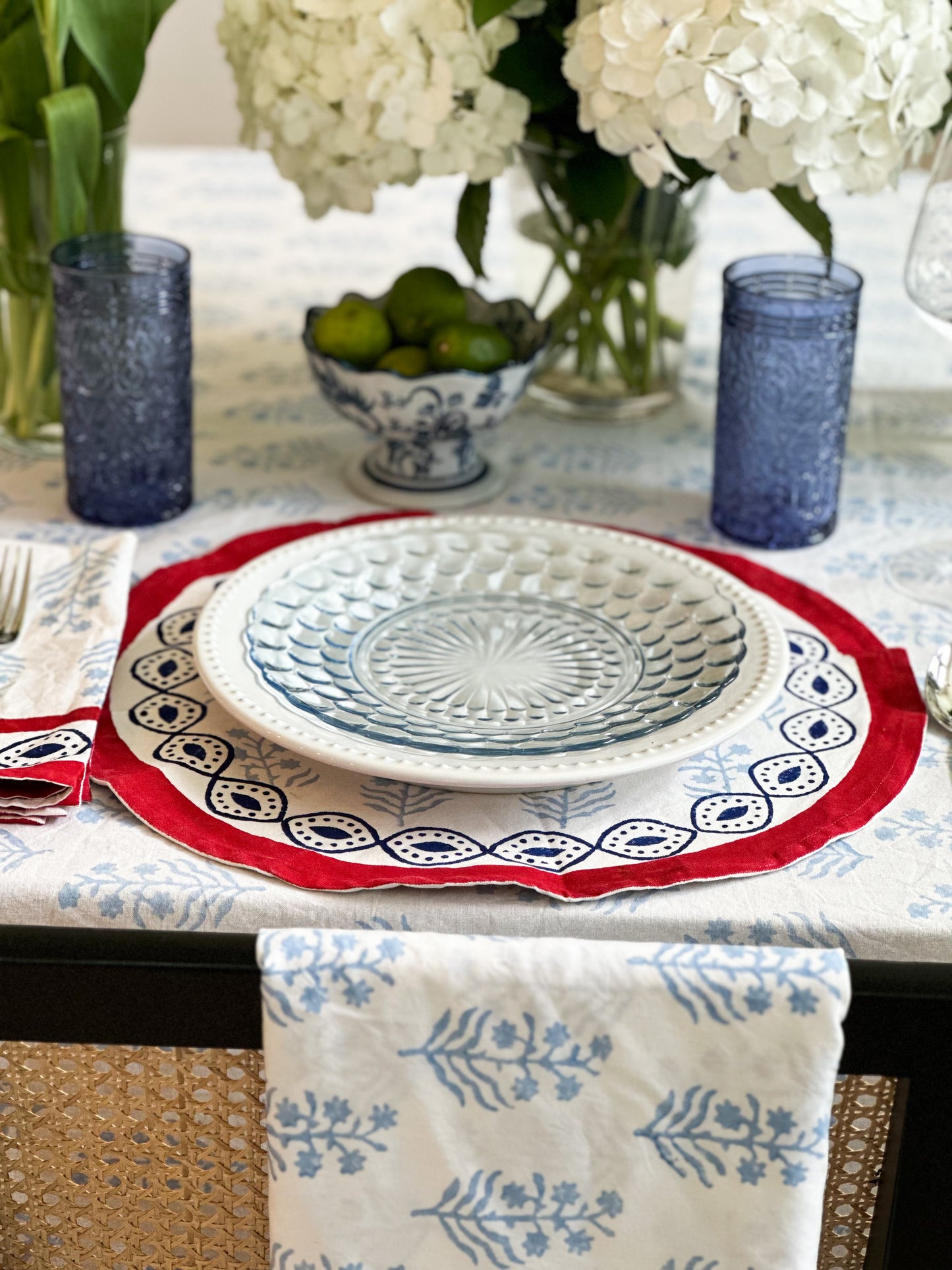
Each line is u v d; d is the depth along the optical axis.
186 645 0.84
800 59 0.82
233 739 0.76
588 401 1.17
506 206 1.73
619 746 0.69
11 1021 0.63
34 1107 0.68
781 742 0.76
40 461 1.09
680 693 0.74
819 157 0.85
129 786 0.71
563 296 1.13
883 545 0.98
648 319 1.13
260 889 0.65
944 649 0.82
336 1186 0.59
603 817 0.70
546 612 0.84
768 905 0.65
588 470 1.09
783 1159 0.57
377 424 0.99
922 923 0.64
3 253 1.02
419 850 0.67
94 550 0.90
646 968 0.56
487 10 0.87
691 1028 0.56
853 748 0.75
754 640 0.77
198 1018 0.63
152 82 2.98
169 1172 0.70
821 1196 0.59
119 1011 0.63
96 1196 0.71
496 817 0.70
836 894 0.66
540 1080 0.57
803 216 0.96
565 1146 0.58
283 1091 0.57
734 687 0.73
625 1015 0.56
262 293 1.40
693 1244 0.60
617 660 0.79
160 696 0.79
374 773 0.66
